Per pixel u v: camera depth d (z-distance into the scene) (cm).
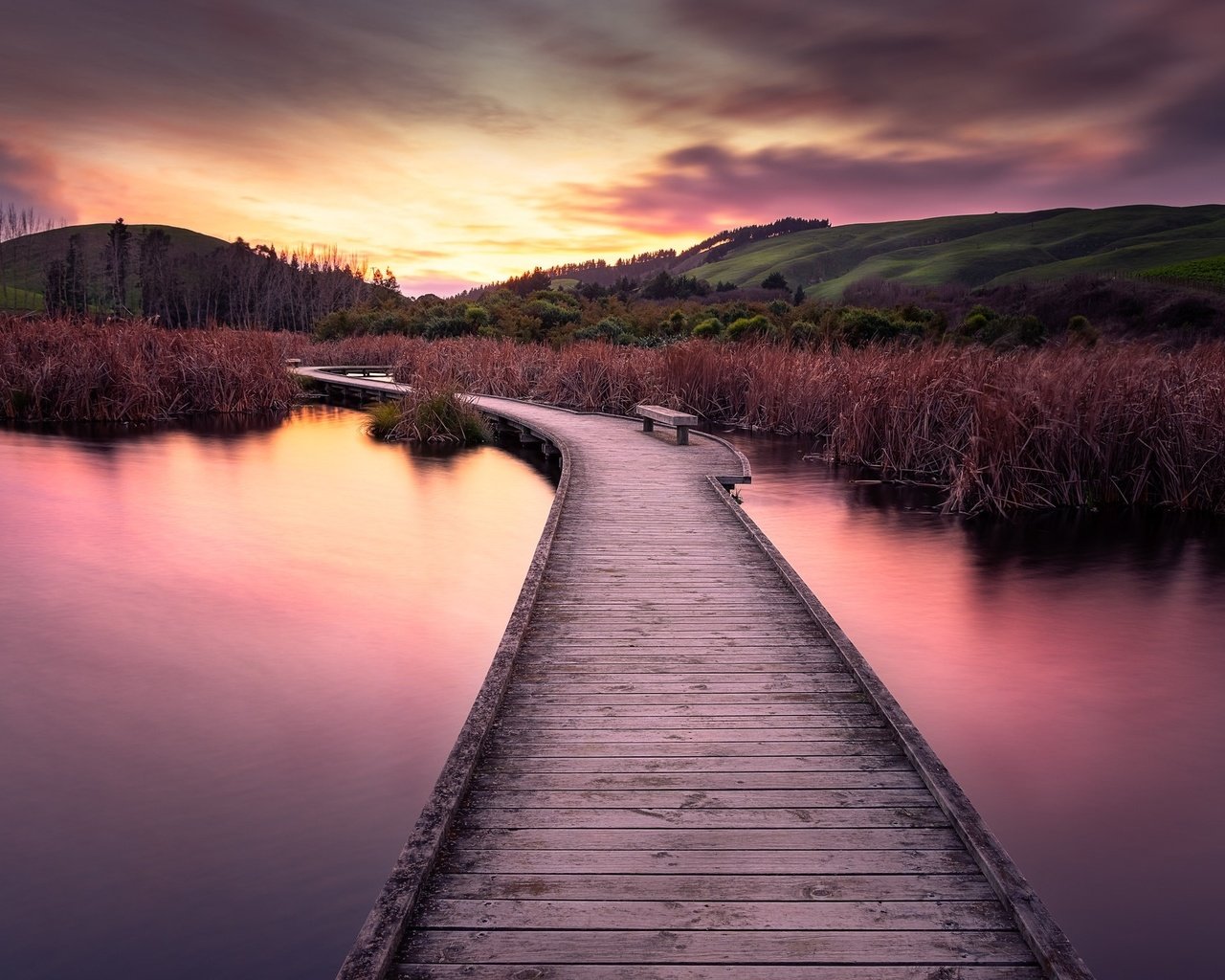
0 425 2006
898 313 3262
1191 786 505
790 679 502
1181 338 3114
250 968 351
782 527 1113
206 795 484
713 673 510
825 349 2075
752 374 2053
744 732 432
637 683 494
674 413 1541
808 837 337
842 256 17662
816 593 865
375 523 1198
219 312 7481
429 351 2802
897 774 390
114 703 613
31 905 387
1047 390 1220
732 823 347
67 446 1759
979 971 264
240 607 841
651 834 339
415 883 293
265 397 2388
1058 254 13312
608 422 1888
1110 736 569
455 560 1027
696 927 283
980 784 507
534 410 2125
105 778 504
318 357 3969
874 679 486
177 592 883
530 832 340
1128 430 1185
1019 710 608
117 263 7944
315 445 1852
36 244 12681
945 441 1352
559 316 4112
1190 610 818
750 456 1645
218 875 410
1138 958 366
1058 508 1197
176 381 2269
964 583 898
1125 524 1117
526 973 261
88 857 424
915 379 1424
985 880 310
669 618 611
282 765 521
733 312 3881
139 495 1343
